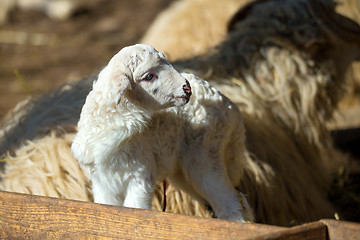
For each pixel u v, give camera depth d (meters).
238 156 5.38
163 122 4.79
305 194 7.59
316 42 7.91
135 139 4.55
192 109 4.86
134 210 4.07
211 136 4.92
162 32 12.52
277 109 7.81
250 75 7.80
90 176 4.80
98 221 4.22
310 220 7.40
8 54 18.58
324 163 8.41
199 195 5.49
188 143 4.94
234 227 3.71
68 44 19.19
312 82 7.93
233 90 7.46
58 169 6.34
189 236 3.87
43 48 18.92
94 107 4.48
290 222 7.09
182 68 7.56
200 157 4.91
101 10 22.56
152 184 4.67
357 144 10.25
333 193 8.58
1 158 6.87
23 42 19.67
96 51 18.12
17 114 7.70
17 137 7.08
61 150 6.46
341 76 8.42
